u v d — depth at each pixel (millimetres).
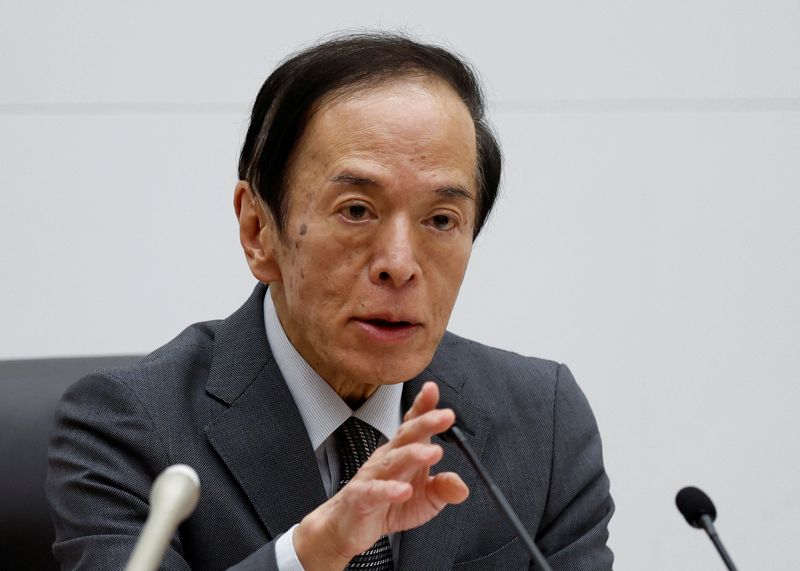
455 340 6078
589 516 5848
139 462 5090
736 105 9719
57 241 9273
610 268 9648
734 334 9672
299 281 4738
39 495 5938
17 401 6078
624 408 9625
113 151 9344
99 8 9352
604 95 9664
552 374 6141
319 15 9469
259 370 5309
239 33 9422
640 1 9688
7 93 9266
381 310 4613
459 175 4656
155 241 9359
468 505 5445
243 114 9422
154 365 5355
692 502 4480
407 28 9508
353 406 5332
